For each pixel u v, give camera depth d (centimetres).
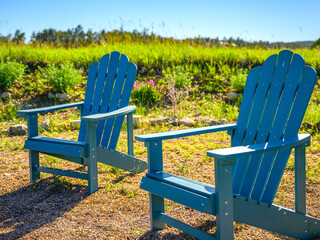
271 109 233
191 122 570
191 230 200
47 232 231
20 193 310
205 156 405
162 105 691
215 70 808
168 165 379
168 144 473
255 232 220
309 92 208
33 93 739
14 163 405
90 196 295
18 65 778
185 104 684
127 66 362
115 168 366
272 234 217
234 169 233
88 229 234
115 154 331
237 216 191
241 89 712
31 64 864
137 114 642
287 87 224
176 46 960
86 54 900
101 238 221
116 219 249
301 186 206
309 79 211
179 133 222
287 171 345
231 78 737
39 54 895
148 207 268
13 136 538
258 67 252
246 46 1012
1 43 1047
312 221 213
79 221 247
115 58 378
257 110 242
